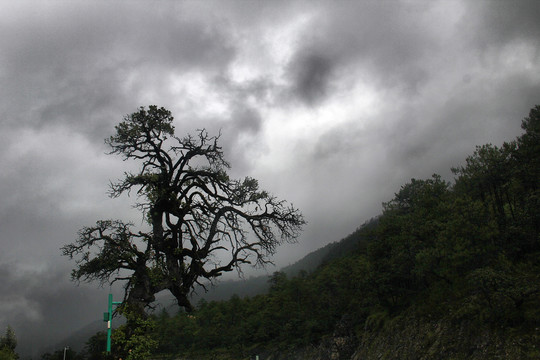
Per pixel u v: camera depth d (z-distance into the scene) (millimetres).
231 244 24188
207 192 24734
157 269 21188
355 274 80250
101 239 20828
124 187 22484
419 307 44750
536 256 32719
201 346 142875
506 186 40812
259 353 110688
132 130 22297
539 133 40031
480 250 34781
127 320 20172
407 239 51750
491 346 26938
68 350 85812
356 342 67812
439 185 53188
